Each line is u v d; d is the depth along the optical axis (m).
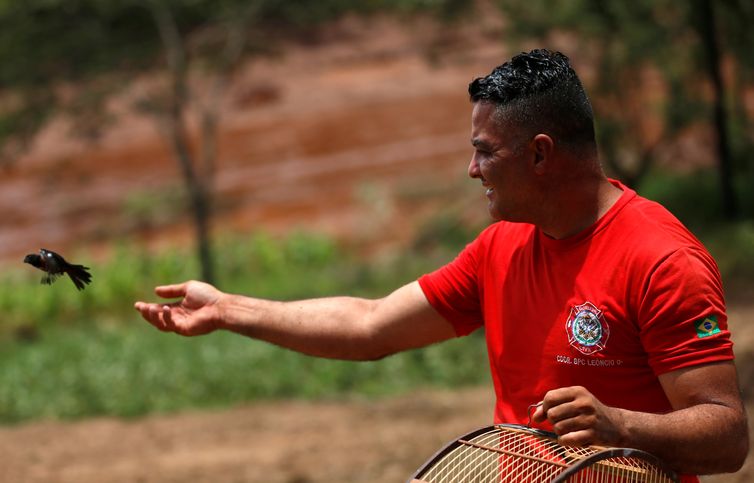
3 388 25.75
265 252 40.44
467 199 45.75
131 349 28.33
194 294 6.42
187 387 25.05
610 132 36.91
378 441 19.53
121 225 46.91
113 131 54.88
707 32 34.91
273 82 58.06
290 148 53.00
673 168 43.41
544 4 35.66
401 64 59.38
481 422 20.55
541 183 5.36
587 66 38.22
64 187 50.22
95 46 36.41
